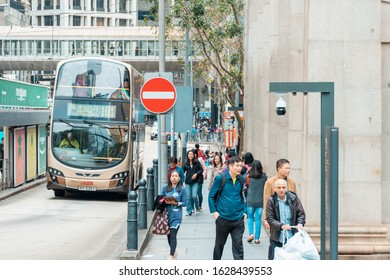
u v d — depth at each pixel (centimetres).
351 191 1593
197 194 2744
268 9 2861
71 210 2916
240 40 4853
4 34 10656
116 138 3278
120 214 2806
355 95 1586
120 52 10438
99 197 3525
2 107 3503
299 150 1939
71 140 3275
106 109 3278
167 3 5031
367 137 1585
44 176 4447
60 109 3284
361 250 1566
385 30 1592
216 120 12269
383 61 1605
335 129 1193
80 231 2272
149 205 2598
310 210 1625
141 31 10425
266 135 2852
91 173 3262
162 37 2541
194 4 4469
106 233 2231
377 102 1586
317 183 1623
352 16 1586
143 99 2036
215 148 8525
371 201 1592
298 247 1189
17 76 13488
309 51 1588
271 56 2503
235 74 4853
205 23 4484
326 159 1224
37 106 4475
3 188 3566
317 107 1619
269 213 1298
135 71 3519
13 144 3694
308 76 1590
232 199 1414
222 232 1421
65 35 10550
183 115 2745
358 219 1594
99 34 10481
